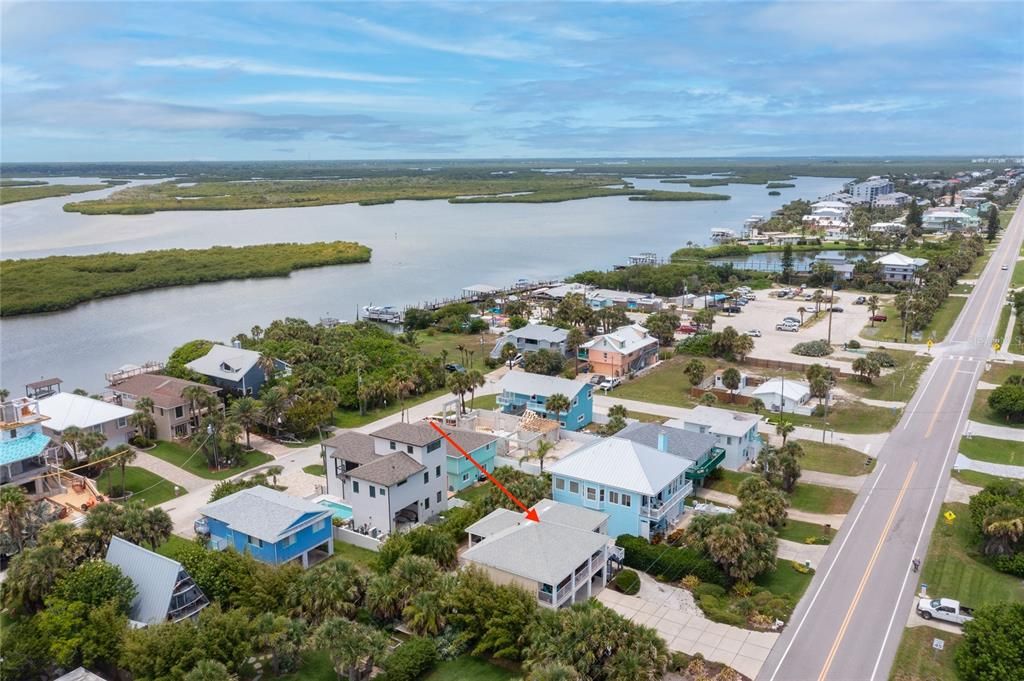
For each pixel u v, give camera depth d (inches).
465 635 2223.2
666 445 3356.3
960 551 2839.6
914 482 3501.5
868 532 3019.2
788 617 2426.2
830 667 2162.9
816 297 7795.3
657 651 1991.9
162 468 3811.5
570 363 5654.5
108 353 6343.5
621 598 2566.4
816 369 4785.9
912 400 4726.9
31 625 2188.7
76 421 3873.0
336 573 2327.8
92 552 2551.7
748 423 3794.3
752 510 2834.6
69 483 3513.8
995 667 1998.0
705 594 2549.2
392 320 7623.0
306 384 4717.0
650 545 2815.0
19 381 5521.7
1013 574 2655.0
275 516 2765.7
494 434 4069.9
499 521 2716.5
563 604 2377.0
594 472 3009.4
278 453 4030.5
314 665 2208.4
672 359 5959.6
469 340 6791.3
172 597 2301.9
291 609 2285.9
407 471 3080.7
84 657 2098.9
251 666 2116.1
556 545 2463.1
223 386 4702.3
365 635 2053.4
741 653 2240.4
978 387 4945.9
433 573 2356.1
